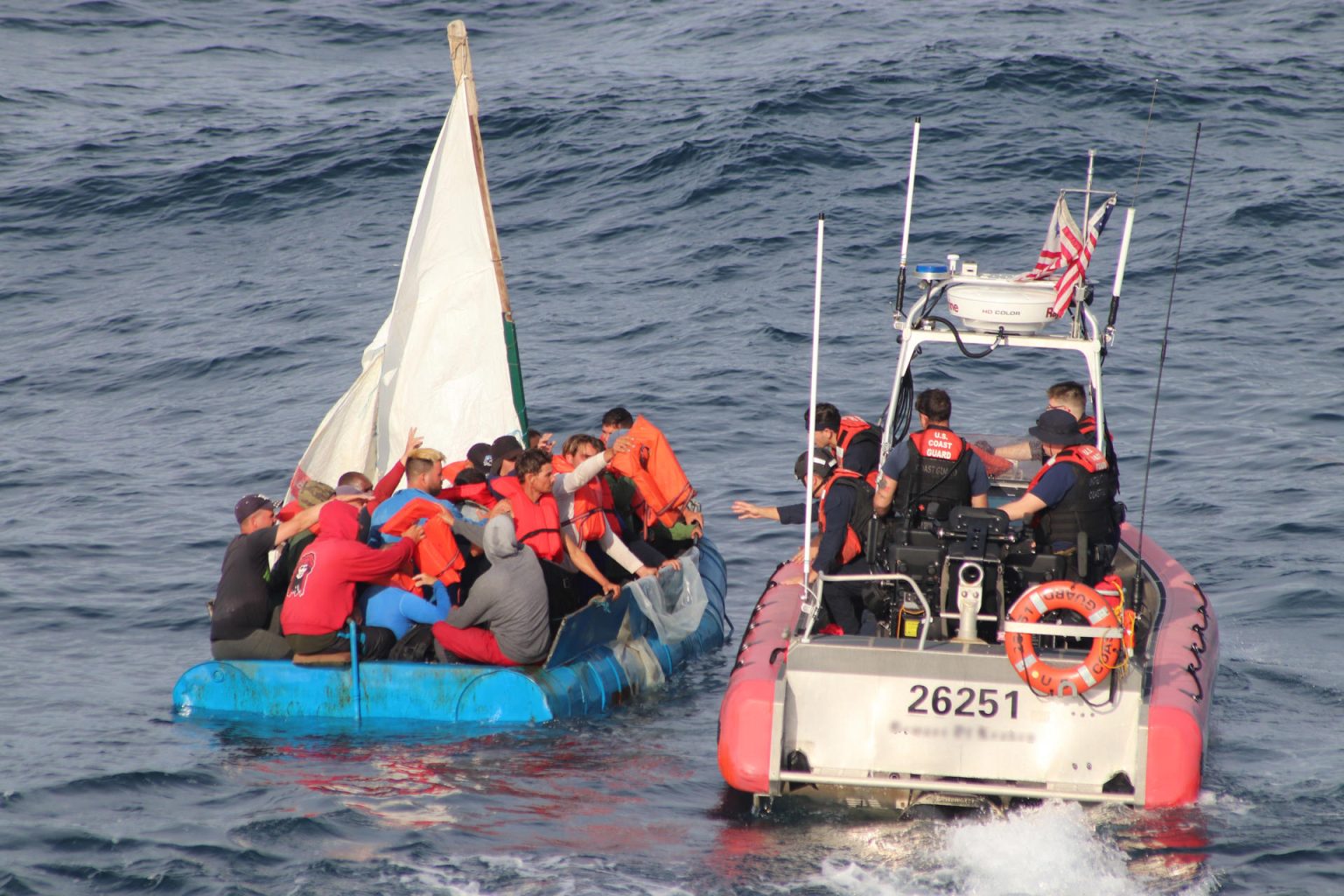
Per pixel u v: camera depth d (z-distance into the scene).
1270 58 110.38
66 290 75.94
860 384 56.50
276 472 48.75
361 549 27.73
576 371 59.16
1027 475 32.09
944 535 23.80
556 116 102.94
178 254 81.56
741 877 20.20
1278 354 59.09
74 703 28.67
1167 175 85.50
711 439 50.78
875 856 20.95
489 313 36.06
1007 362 58.88
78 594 36.84
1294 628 32.62
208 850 21.28
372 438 36.53
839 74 106.38
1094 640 21.59
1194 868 20.31
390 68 126.38
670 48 124.56
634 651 29.97
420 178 93.56
